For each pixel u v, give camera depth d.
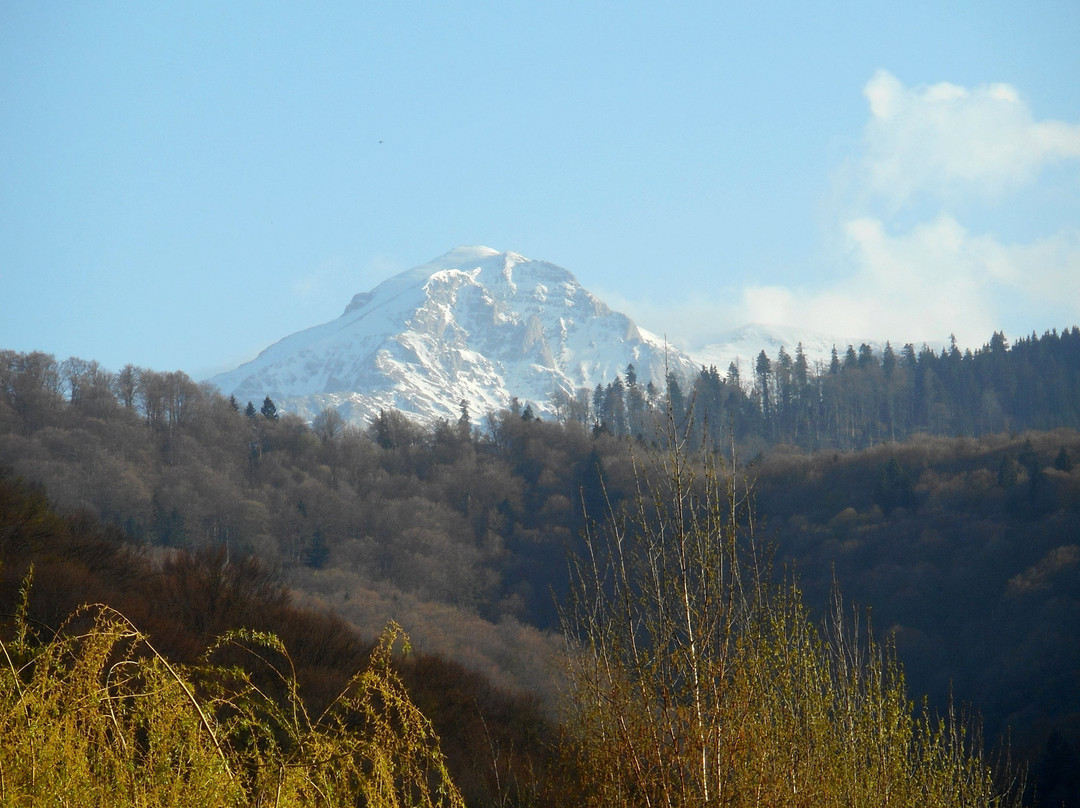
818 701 7.88
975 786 9.27
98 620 5.51
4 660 5.45
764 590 7.61
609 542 7.85
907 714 8.79
